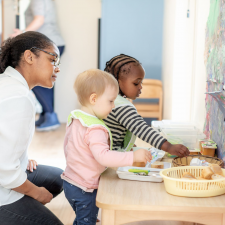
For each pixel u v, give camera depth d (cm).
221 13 144
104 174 120
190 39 224
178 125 181
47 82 126
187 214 95
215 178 101
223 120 143
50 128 394
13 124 108
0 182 110
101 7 427
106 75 118
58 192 159
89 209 122
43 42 122
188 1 227
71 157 120
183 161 136
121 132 146
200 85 194
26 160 133
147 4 430
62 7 424
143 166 131
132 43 437
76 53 432
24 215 117
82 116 118
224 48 139
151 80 376
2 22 415
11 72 120
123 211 96
